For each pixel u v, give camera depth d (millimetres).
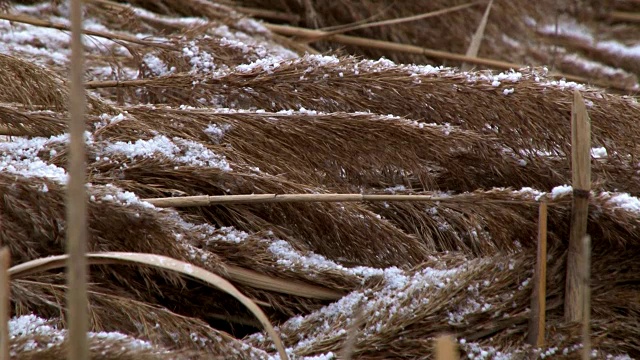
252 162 3055
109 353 2760
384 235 3012
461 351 2900
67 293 2871
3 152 2955
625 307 2945
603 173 3070
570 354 2904
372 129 3045
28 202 2883
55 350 2754
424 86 3086
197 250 2910
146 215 2885
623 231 2953
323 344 2891
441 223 3062
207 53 3236
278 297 2971
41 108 3037
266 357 2848
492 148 3066
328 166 3078
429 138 3045
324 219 3010
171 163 2984
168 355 2775
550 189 3084
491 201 2975
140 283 2951
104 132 3008
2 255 2719
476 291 2926
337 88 3111
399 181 3117
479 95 3072
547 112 3057
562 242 2969
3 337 2721
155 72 3242
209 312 2973
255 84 3123
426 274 2957
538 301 2908
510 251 2977
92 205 2873
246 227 3020
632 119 3037
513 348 2906
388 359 2895
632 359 2928
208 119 3061
